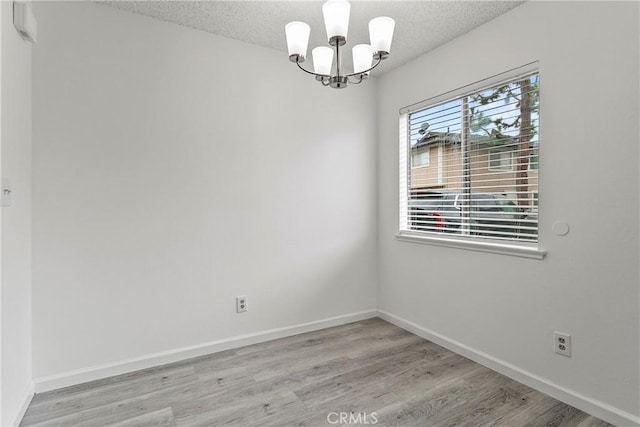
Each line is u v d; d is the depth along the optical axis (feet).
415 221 9.55
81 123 6.67
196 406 6.00
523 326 6.76
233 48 8.25
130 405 6.03
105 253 6.95
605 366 5.55
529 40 6.56
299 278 9.34
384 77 10.32
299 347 8.47
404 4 6.72
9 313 5.19
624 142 5.27
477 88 7.68
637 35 5.09
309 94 9.36
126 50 7.07
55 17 6.43
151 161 7.36
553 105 6.18
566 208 6.02
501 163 7.32
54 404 6.03
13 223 5.38
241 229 8.46
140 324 7.33
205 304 8.05
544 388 6.37
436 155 8.93
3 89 4.96
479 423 5.53
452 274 8.31
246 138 8.46
